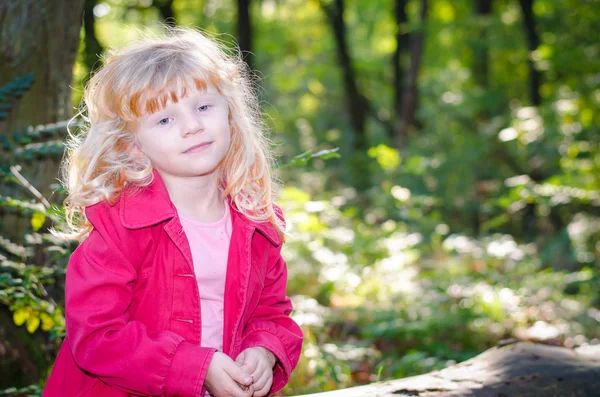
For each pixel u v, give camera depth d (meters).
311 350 3.38
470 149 10.69
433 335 4.43
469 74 13.38
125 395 1.71
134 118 1.67
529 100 12.29
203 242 1.75
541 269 7.64
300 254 5.16
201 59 1.70
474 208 10.18
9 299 2.63
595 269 7.38
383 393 2.02
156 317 1.70
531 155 10.20
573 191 6.73
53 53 3.28
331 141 14.45
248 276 1.76
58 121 3.32
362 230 6.42
